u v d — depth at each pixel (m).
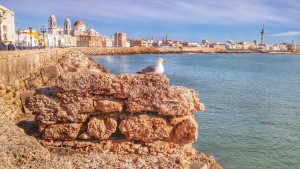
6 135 7.82
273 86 54.06
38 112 10.13
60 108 10.03
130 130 9.83
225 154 17.62
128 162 9.17
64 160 8.81
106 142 10.01
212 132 21.67
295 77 74.88
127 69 87.06
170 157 9.51
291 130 23.08
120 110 9.97
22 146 7.03
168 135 9.91
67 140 10.12
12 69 20.84
